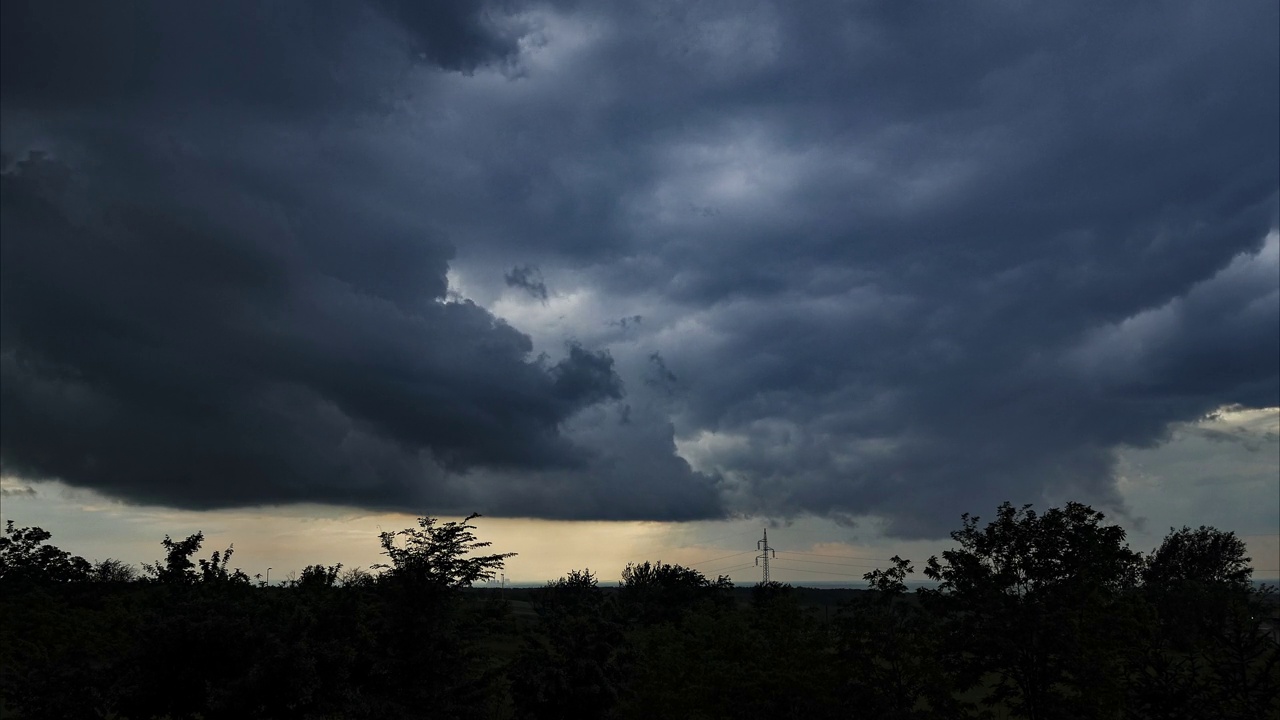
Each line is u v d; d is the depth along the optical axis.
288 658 27.09
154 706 27.94
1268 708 19.84
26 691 29.19
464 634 33.28
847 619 31.91
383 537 32.56
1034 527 30.45
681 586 85.81
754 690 33.19
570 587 91.12
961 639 29.20
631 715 36.75
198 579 36.25
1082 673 27.03
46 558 56.72
